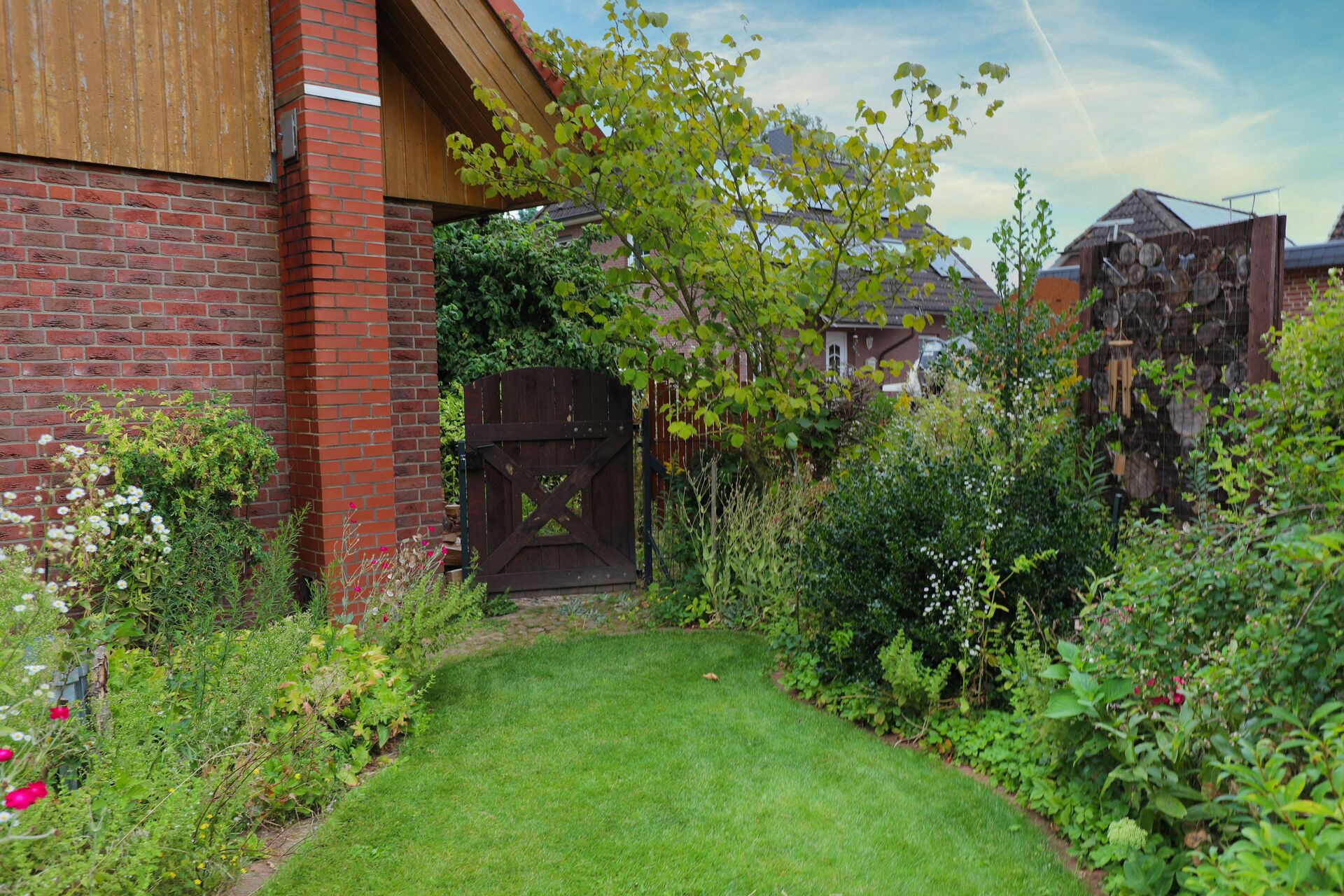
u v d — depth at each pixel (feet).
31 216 15.26
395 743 13.50
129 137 16.05
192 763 10.25
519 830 10.75
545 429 22.57
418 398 21.56
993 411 17.01
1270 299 14.94
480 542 22.24
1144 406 17.47
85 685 11.00
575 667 17.08
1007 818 10.85
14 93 14.87
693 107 20.29
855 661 14.30
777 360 22.30
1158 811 9.23
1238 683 8.52
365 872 9.86
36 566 14.56
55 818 7.89
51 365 15.53
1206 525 10.60
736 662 17.29
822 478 22.75
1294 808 6.11
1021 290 17.98
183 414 16.42
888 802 11.29
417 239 21.39
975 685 13.46
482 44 19.75
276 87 17.61
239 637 13.33
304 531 17.95
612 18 20.24
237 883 9.77
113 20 15.78
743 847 10.24
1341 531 8.32
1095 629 10.88
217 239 17.25
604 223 22.12
